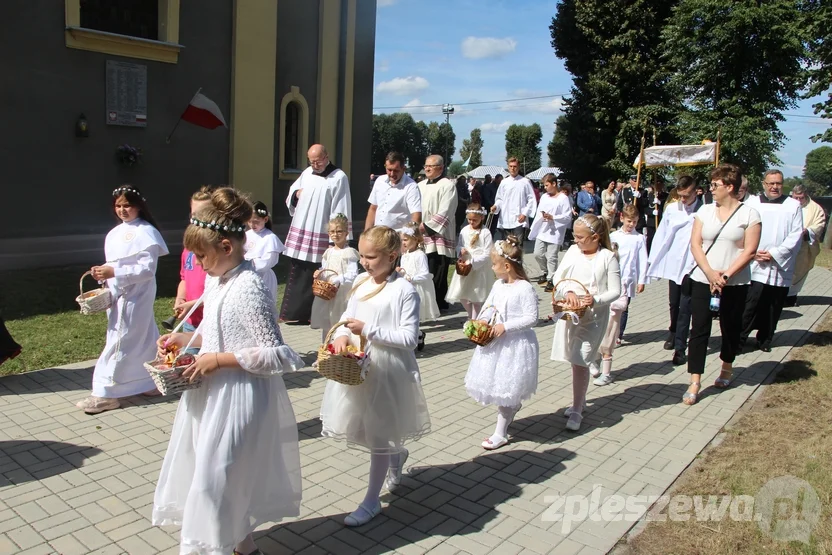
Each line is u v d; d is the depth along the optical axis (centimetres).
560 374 687
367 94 1627
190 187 1277
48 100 1073
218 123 1241
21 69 1039
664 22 2778
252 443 296
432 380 652
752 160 2362
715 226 588
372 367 364
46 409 534
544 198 1179
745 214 580
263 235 587
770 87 2452
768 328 770
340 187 788
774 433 519
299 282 830
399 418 368
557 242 1167
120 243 527
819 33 2275
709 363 726
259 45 1339
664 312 1013
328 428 374
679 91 2673
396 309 368
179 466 304
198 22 1248
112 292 519
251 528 306
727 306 610
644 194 1694
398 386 367
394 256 375
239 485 294
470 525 381
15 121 1041
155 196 1228
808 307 1059
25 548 341
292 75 1459
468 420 549
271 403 309
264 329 296
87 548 344
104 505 388
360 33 1581
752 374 684
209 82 1282
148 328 544
